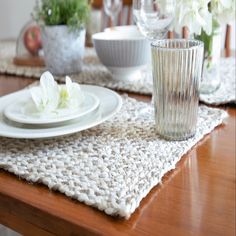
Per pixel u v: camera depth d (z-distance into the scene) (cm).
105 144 66
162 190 53
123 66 105
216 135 71
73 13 112
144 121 75
